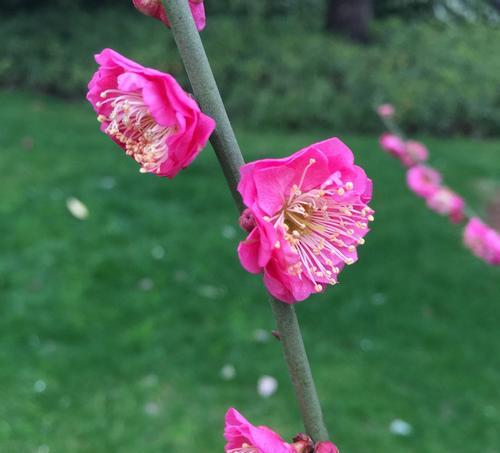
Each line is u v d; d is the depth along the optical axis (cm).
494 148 856
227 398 337
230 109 936
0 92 974
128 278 431
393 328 406
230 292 430
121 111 94
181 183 611
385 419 329
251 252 87
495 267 483
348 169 92
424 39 1172
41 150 681
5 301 396
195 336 381
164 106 84
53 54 1013
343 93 948
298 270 88
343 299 436
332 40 1088
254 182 87
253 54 1008
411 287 451
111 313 395
